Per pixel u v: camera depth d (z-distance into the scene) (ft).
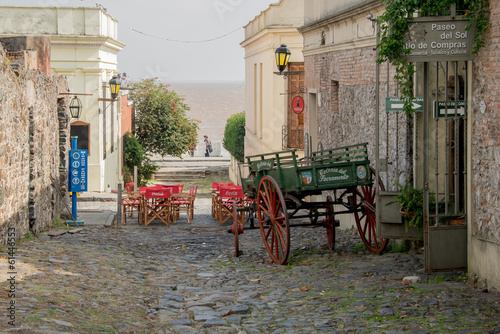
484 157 25.31
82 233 44.06
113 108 87.20
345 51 44.57
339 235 43.80
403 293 24.82
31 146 39.60
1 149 32.04
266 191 35.01
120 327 20.02
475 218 26.12
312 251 37.35
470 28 25.38
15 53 40.52
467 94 26.78
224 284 29.50
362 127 40.75
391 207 30.09
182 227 54.90
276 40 74.02
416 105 30.60
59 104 51.24
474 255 26.07
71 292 23.54
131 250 39.24
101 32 76.43
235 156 107.14
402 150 33.88
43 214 43.21
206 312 23.40
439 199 31.37
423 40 25.86
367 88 39.60
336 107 49.01
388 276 28.32
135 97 113.39
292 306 24.25
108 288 26.04
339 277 29.04
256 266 34.32
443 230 26.99
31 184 39.55
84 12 75.46
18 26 75.36
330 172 33.09
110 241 41.70
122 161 97.45
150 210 57.26
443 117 27.55
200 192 94.63
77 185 49.29
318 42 53.57
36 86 41.39
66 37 74.28
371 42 38.32
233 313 23.35
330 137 49.67
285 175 33.91
